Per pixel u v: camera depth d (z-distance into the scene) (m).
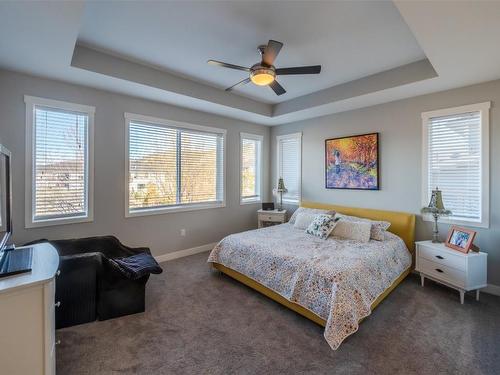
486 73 2.72
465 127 3.13
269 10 2.09
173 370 1.78
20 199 2.80
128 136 3.59
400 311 2.54
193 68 3.22
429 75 2.87
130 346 2.03
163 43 2.62
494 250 2.91
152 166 3.91
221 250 3.33
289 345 2.04
